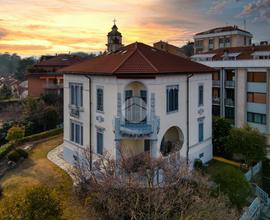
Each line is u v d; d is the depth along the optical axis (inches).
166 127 957.8
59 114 1942.7
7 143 1544.0
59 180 1005.8
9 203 577.9
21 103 2208.4
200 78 1103.6
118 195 733.9
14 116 2129.7
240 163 1173.1
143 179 785.6
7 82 3976.4
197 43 3304.6
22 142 1487.5
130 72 885.2
